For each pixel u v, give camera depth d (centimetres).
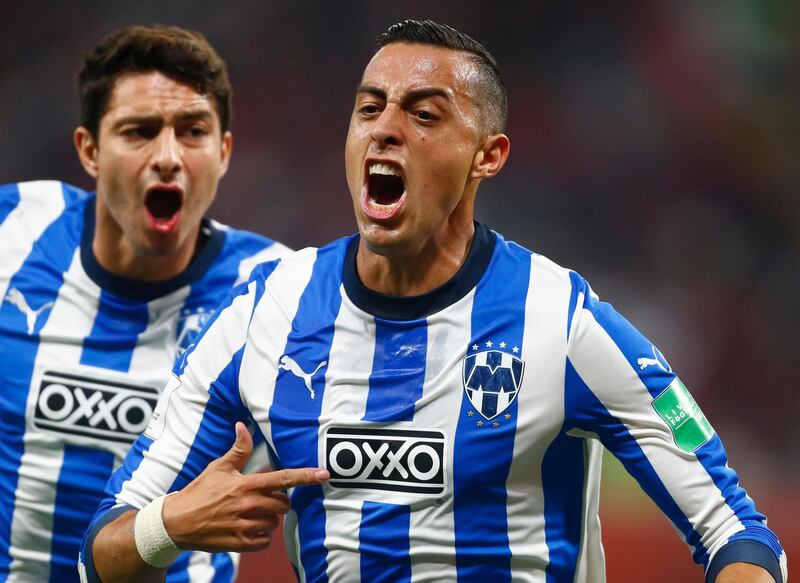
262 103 5066
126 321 1315
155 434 999
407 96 930
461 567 922
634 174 4816
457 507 921
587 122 4903
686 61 4916
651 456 913
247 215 4844
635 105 4894
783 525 2970
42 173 4853
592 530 977
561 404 926
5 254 1351
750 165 4772
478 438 919
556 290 955
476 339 941
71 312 1316
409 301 958
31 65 4972
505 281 965
